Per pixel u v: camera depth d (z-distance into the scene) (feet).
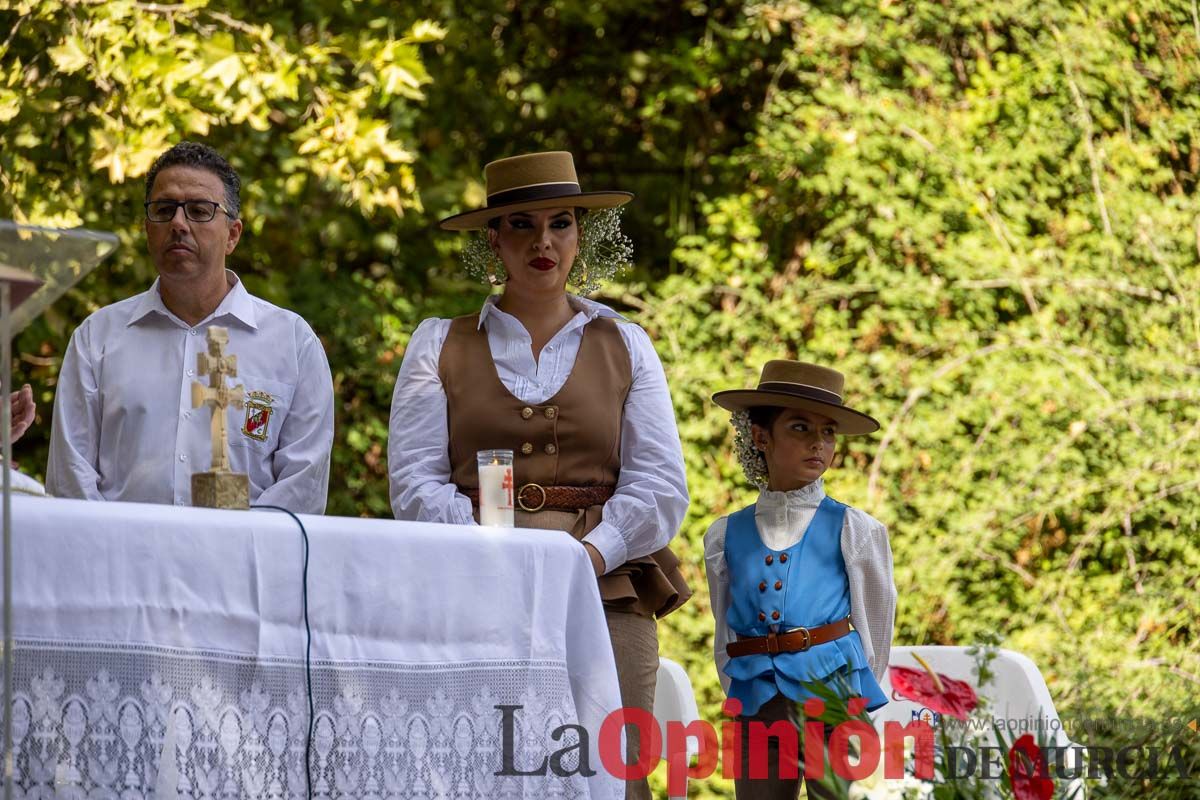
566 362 23.58
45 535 15.49
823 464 25.08
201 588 16.34
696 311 52.80
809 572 24.29
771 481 25.45
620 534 22.25
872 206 51.60
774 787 23.70
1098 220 50.31
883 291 49.80
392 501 23.20
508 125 58.49
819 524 24.72
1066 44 50.70
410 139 53.83
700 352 51.65
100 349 22.74
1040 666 45.39
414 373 23.67
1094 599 47.32
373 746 17.24
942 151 50.72
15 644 15.21
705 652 48.21
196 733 16.07
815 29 52.85
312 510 22.50
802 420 25.02
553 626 18.98
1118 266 49.85
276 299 51.01
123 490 22.22
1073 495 47.39
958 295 49.88
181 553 16.25
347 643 17.25
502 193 23.80
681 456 23.59
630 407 23.70
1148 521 48.26
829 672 23.34
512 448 22.98
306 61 46.37
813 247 51.37
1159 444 48.01
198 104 44.34
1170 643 46.73
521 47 58.54
